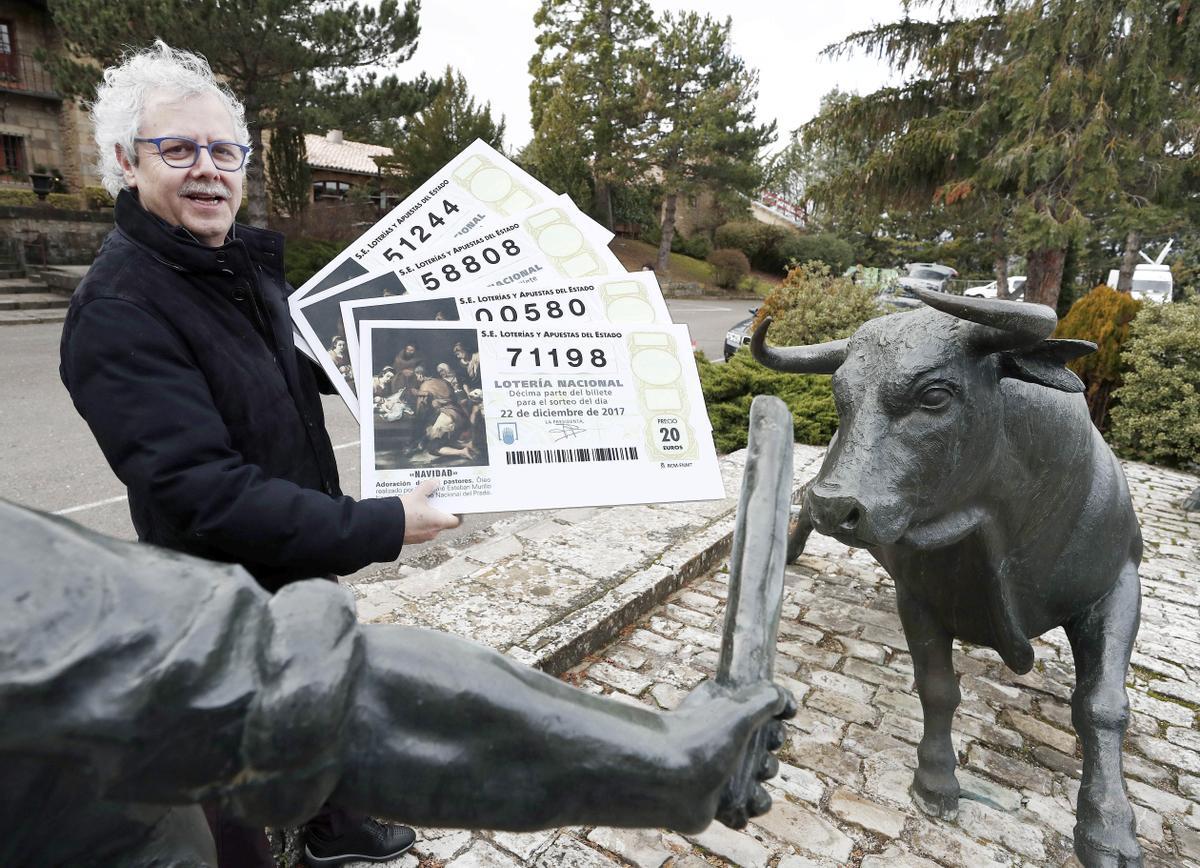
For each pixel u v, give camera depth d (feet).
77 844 1.68
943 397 6.06
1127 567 8.29
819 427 22.74
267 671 1.40
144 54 4.91
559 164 98.84
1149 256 92.84
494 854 7.59
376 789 1.61
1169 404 23.97
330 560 4.53
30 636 1.27
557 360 5.48
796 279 33.22
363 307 5.46
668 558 13.79
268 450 5.09
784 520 2.65
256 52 48.32
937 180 45.80
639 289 5.88
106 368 4.35
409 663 1.64
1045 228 38.40
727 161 100.89
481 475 5.03
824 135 48.98
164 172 4.73
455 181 6.51
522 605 11.73
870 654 11.96
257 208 57.72
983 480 6.61
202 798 1.45
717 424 24.12
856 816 8.39
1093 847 7.08
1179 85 41.29
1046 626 8.11
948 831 8.23
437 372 5.30
